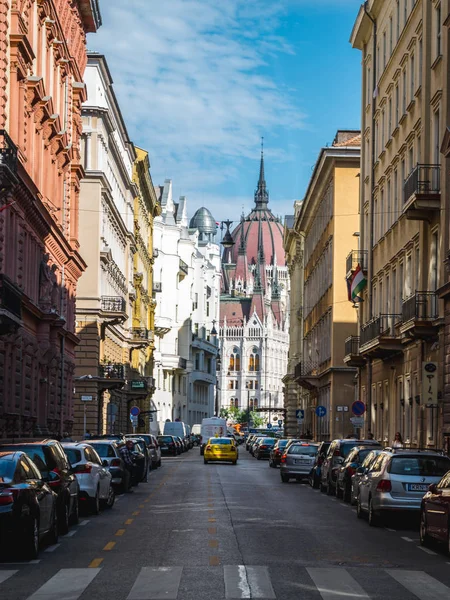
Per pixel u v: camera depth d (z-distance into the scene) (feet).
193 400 529.04
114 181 246.68
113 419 214.69
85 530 71.56
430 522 61.57
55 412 161.48
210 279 594.24
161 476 160.86
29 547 55.06
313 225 281.13
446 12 116.16
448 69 113.91
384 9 163.32
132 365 291.79
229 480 148.97
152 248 363.76
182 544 62.80
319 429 249.34
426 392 110.63
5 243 114.01
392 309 150.82
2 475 55.01
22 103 120.67
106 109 211.41
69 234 171.63
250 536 67.72
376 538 68.18
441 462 76.28
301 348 325.83
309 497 112.47
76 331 208.64
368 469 84.23
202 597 43.19
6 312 99.30
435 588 46.32
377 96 168.04
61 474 69.10
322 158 223.71
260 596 43.42
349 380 218.38
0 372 117.39
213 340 589.73
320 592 44.62
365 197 181.88
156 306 385.50
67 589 45.39
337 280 219.61
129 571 50.98
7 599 42.75
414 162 134.31
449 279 108.58
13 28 114.62
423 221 124.47
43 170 141.79
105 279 223.30
